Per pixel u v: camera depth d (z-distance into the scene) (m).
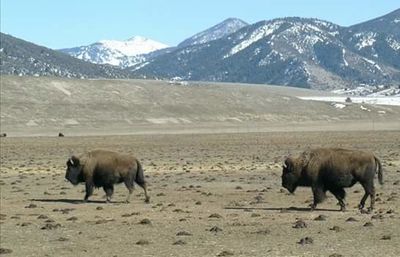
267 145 126.56
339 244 27.95
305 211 39.31
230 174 68.50
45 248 28.67
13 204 45.47
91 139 156.25
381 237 29.47
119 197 49.06
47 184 60.59
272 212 39.28
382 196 47.25
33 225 35.16
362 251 26.25
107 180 45.28
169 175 68.25
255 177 64.56
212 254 26.31
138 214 38.94
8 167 82.19
